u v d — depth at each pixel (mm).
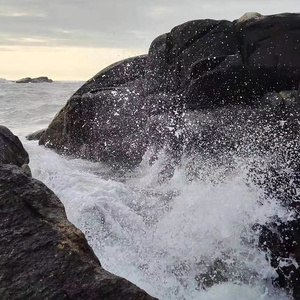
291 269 4867
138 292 2941
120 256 5117
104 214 5668
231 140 7070
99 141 9359
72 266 3043
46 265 3021
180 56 9031
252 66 8141
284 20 8141
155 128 8500
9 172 3830
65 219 3525
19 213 3449
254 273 5078
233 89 8266
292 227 5055
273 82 8086
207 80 8359
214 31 8875
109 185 6668
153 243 5391
